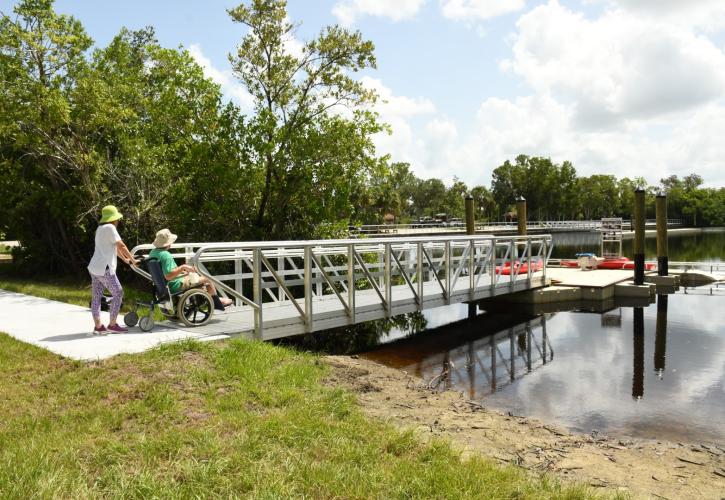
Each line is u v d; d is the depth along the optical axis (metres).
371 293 12.50
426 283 14.19
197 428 4.62
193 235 16.59
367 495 3.74
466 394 8.61
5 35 15.24
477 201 115.69
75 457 3.96
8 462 3.79
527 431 6.13
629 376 9.82
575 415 7.54
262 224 17.36
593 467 5.22
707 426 7.14
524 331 14.24
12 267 21.28
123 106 17.48
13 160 17.53
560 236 73.62
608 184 127.31
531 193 116.12
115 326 7.68
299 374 6.44
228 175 15.66
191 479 3.73
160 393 5.26
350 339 13.23
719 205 135.75
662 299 19.56
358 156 17.02
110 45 19.47
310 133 16.36
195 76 16.66
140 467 3.89
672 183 165.00
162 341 7.00
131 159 16.62
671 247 54.25
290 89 16.97
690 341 12.88
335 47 16.53
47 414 4.79
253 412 5.13
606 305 17.94
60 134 16.17
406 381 7.71
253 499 3.55
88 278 17.69
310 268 9.17
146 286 16.48
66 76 16.75
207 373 5.91
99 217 16.78
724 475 5.35
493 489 4.00
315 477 3.89
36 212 18.88
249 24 16.38
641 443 6.34
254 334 8.23
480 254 15.98
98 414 4.80
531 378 9.66
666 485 4.96
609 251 25.75
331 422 5.08
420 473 4.15
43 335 7.56
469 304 17.09
